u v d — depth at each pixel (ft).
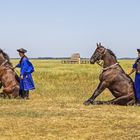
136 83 61.16
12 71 69.26
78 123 46.80
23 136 40.42
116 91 61.41
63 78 128.36
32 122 47.16
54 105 61.46
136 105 60.49
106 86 61.52
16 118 49.49
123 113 53.88
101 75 61.93
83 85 102.42
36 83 106.63
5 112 53.62
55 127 44.62
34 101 66.08
